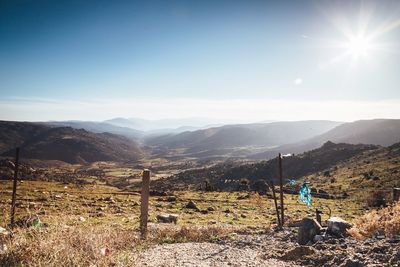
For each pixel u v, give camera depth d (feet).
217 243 46.70
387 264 26.58
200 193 245.86
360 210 154.81
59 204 132.36
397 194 59.36
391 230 39.32
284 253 36.47
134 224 77.51
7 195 168.66
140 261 32.09
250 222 96.07
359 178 377.91
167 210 127.95
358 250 32.37
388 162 447.42
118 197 189.78
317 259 32.60
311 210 146.20
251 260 34.94
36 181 318.65
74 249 28.91
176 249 40.55
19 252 27.25
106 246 33.09
